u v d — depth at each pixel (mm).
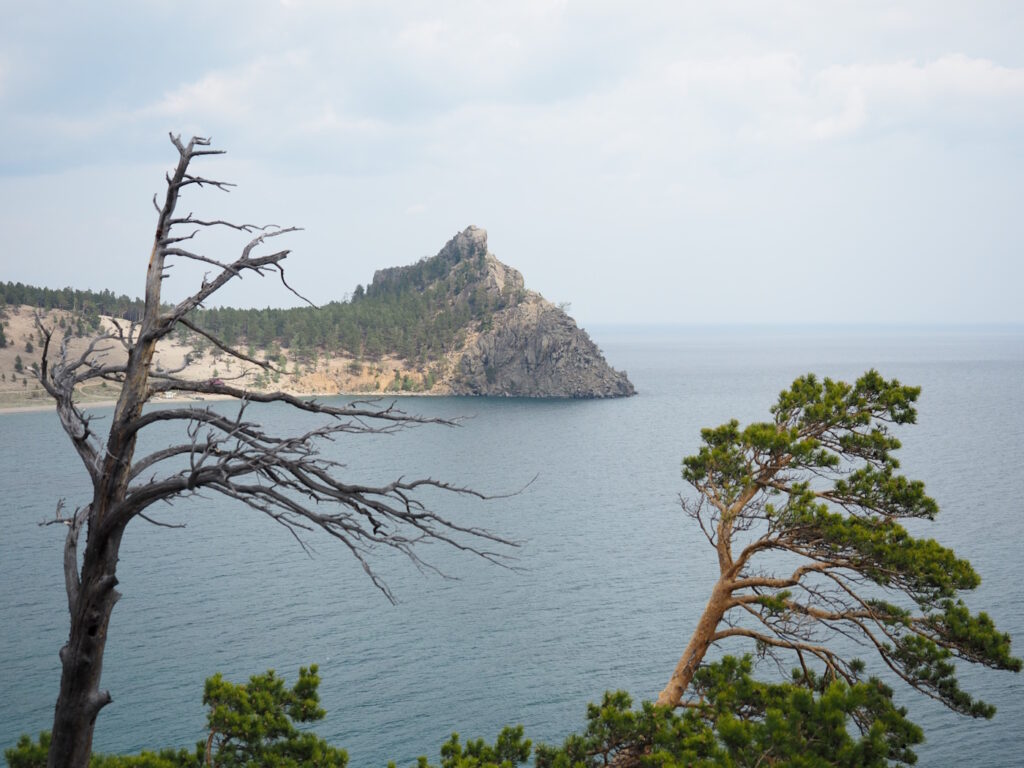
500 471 181250
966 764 48812
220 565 103625
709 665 17172
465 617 80250
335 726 55750
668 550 105500
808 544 16828
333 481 7375
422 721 56469
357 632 76188
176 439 193375
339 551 111312
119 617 81000
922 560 15352
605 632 74562
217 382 7594
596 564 99250
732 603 17156
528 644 71938
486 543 112562
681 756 13320
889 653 15953
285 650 71188
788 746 12180
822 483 84000
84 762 7715
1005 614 71688
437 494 153375
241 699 17531
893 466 17406
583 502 144250
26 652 70375
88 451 7551
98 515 7484
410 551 7492
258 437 7703
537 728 55000
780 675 55812
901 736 13703
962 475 156000
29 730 55125
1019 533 104625
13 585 92125
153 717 57062
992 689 59688
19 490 155500
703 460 18078
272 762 16859
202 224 7676
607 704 15773
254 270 7559
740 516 17375
